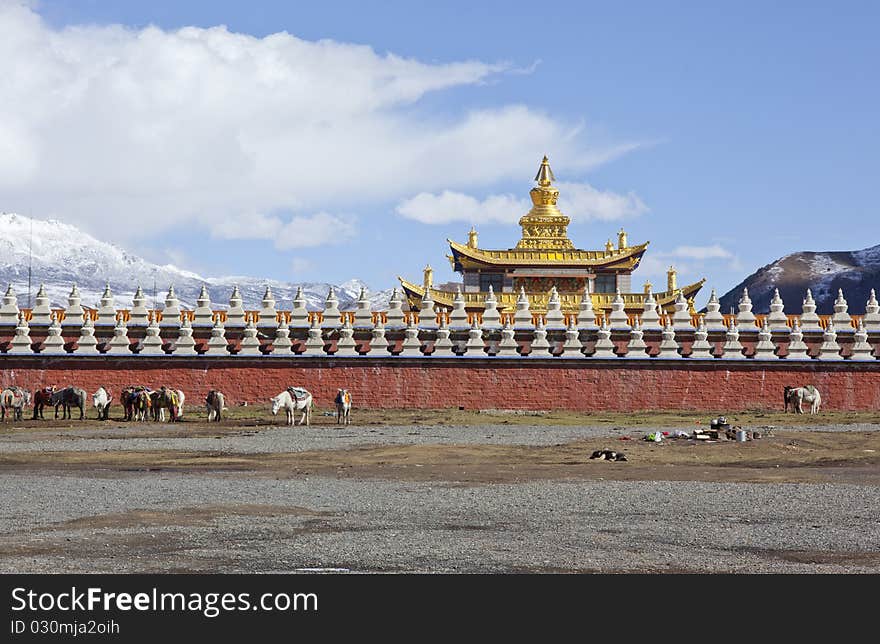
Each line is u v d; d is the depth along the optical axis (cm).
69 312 6638
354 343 6538
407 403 6488
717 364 6562
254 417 5947
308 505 2808
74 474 3488
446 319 6644
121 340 6481
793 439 4575
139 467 3709
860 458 4019
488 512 2705
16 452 4150
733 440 4575
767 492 3058
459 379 6506
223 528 2470
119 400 6462
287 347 6512
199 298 6681
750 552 2238
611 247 10175
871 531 2448
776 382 6575
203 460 3909
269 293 6750
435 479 3391
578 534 2412
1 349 6600
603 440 4656
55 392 5819
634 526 2512
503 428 5353
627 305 9550
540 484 3259
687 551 2241
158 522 2542
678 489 3123
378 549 2247
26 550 2225
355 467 3728
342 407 5644
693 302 9544
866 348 6650
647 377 6538
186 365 6481
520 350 6600
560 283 9881
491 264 9819
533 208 10144
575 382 6519
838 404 6581
